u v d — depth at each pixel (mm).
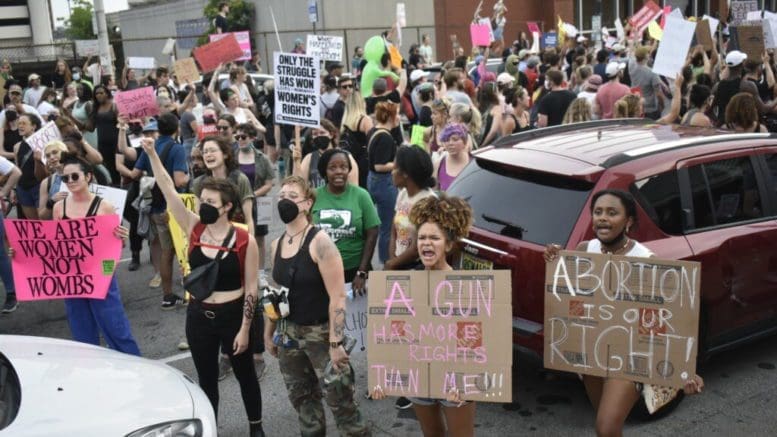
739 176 5477
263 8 29109
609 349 3744
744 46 11406
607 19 31188
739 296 5367
